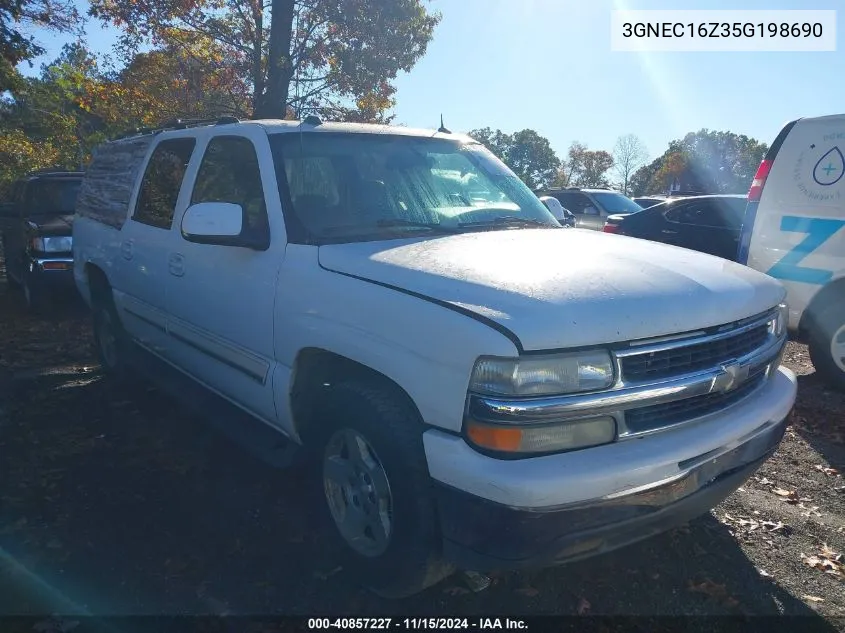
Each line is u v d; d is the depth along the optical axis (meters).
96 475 4.21
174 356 4.61
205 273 3.95
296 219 3.44
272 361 3.46
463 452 2.43
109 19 14.62
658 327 2.57
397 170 3.90
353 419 2.91
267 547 3.45
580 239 3.54
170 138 4.87
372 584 3.00
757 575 3.32
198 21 14.33
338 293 3.00
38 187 9.57
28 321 8.62
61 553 3.37
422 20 14.98
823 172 5.84
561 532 2.38
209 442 4.72
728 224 8.75
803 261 5.91
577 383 2.42
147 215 4.84
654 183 77.69
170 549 3.42
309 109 15.32
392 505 2.75
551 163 80.62
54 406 5.40
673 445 2.58
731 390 2.91
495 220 3.89
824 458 4.67
